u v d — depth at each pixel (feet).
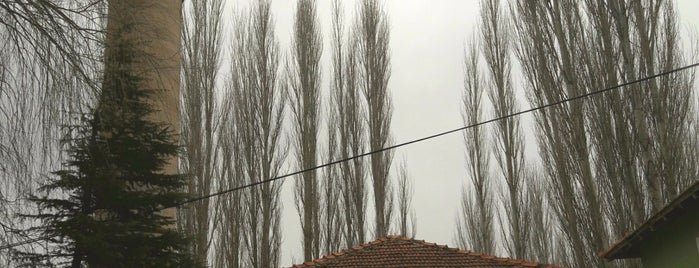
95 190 31.53
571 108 57.16
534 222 97.30
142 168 33.78
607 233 54.44
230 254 74.13
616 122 53.57
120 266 31.83
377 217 85.51
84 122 23.56
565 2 59.67
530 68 63.52
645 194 51.72
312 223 82.38
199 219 67.51
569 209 56.80
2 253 20.93
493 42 97.76
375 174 87.15
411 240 51.13
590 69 56.39
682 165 55.21
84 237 30.04
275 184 77.87
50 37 20.51
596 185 55.11
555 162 59.26
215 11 77.97
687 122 59.26
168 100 32.17
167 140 34.27
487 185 101.04
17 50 20.02
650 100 53.98
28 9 20.20
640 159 52.34
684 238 36.19
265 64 82.28
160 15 28.84
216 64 75.77
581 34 57.88
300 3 90.89
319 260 48.39
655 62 55.16
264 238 75.36
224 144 77.41
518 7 64.03
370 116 89.40
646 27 54.70
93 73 21.98
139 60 26.50
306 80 87.10
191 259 35.53
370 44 92.48
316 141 85.40
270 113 80.28
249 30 84.28
